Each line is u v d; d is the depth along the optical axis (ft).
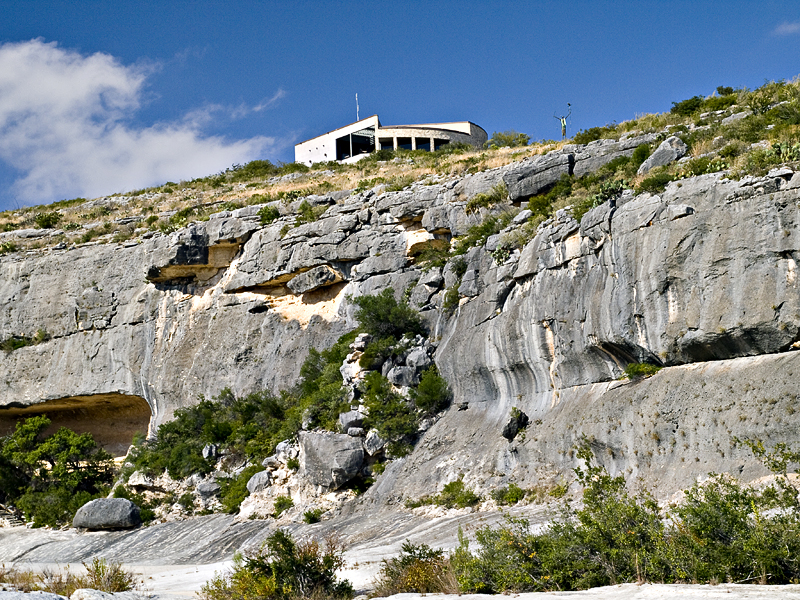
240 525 103.91
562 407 86.89
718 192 72.64
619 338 78.84
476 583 46.21
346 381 114.83
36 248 188.03
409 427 103.04
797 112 102.37
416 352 112.47
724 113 124.88
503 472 86.89
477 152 200.34
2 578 64.64
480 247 113.09
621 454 73.61
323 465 102.17
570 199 103.14
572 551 45.73
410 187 142.41
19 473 149.18
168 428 137.18
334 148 270.46
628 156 116.57
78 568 93.30
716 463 63.31
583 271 87.25
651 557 42.91
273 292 150.82
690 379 70.74
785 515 43.01
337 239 140.15
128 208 222.07
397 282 131.85
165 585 70.18
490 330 102.32
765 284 67.00
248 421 130.21
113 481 144.36
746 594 35.35
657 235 76.13
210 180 244.83
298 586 52.44
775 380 63.16
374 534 85.25
